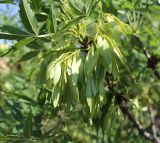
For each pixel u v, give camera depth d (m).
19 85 1.26
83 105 0.78
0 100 1.07
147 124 1.43
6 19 1.31
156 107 1.49
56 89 0.75
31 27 0.76
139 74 1.11
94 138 1.20
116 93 0.93
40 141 0.92
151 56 1.16
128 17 1.08
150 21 1.33
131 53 1.19
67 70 0.75
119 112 0.90
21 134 0.88
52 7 0.76
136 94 1.23
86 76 0.75
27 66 1.25
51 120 0.96
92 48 0.76
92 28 0.85
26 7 0.76
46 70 0.77
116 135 1.32
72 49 0.78
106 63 0.75
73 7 0.77
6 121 0.99
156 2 1.03
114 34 0.80
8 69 1.50
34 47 0.84
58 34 0.77
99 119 0.92
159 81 1.26
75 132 1.16
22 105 1.02
